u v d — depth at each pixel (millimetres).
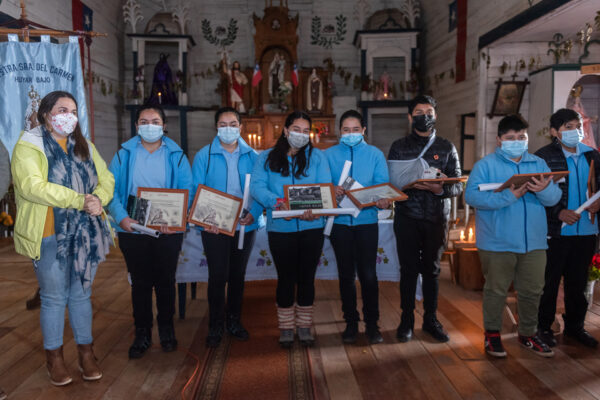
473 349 2984
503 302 2836
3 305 4082
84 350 2600
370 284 3039
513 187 2615
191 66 10695
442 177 2846
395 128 10766
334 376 2635
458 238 5480
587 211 2918
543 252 2779
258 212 3131
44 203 2229
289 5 10844
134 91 9742
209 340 3061
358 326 3381
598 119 7160
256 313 3816
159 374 2697
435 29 9414
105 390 2504
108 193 2574
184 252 3723
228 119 3006
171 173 2932
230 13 10766
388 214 3912
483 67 7137
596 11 5211
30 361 2896
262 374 2662
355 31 10797
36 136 2301
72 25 7855
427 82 9852
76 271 2406
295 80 9812
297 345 3098
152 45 10516
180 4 10133
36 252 2305
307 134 2844
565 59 6773
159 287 2941
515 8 6164
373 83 10008
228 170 3084
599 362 2766
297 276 3047
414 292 3098
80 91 3508
